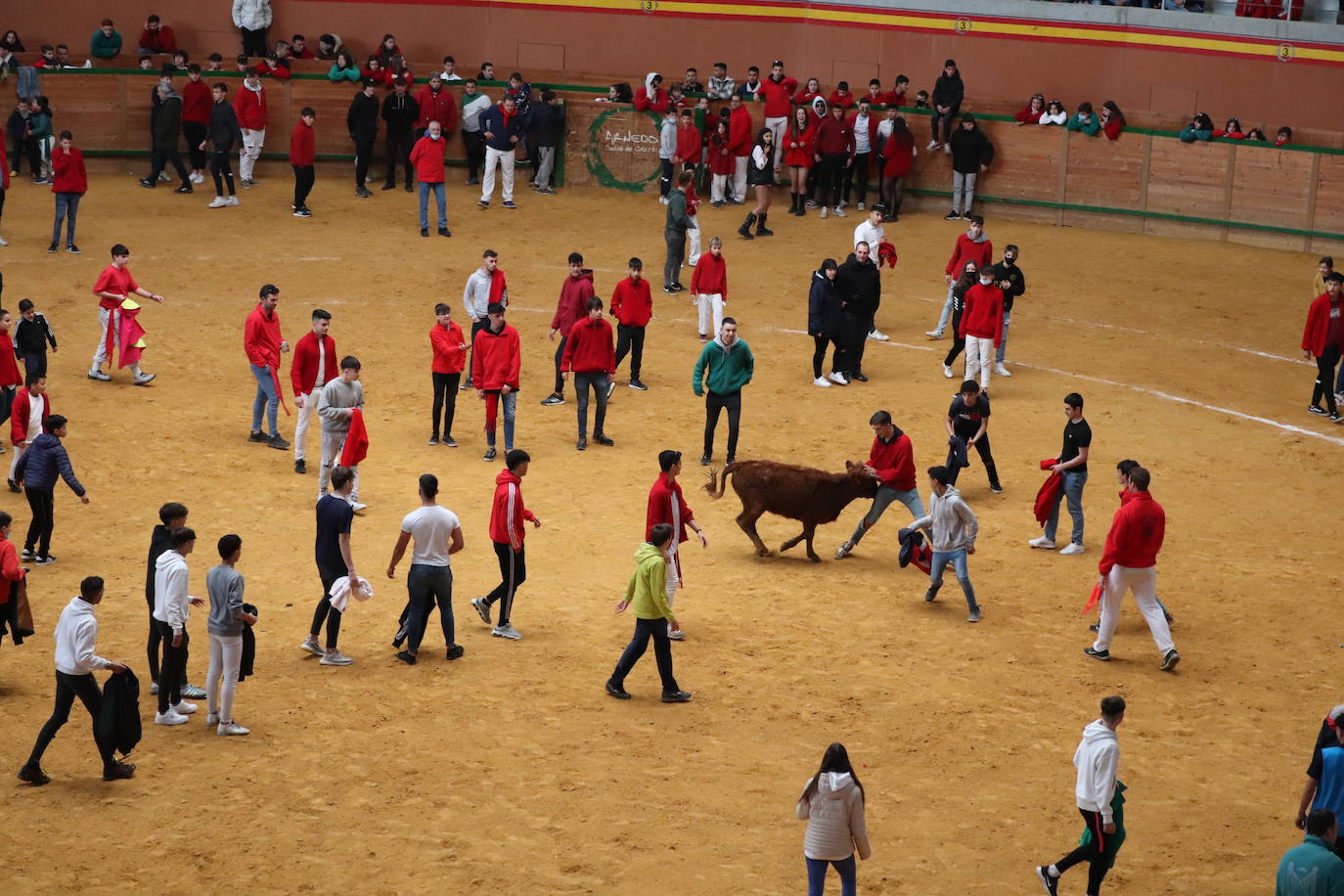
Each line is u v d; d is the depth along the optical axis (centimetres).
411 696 1377
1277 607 1652
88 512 1819
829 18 3950
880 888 1087
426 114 3562
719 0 3978
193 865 1090
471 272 2991
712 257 2595
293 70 3722
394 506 1869
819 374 2425
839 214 3488
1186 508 1961
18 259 2883
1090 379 2512
